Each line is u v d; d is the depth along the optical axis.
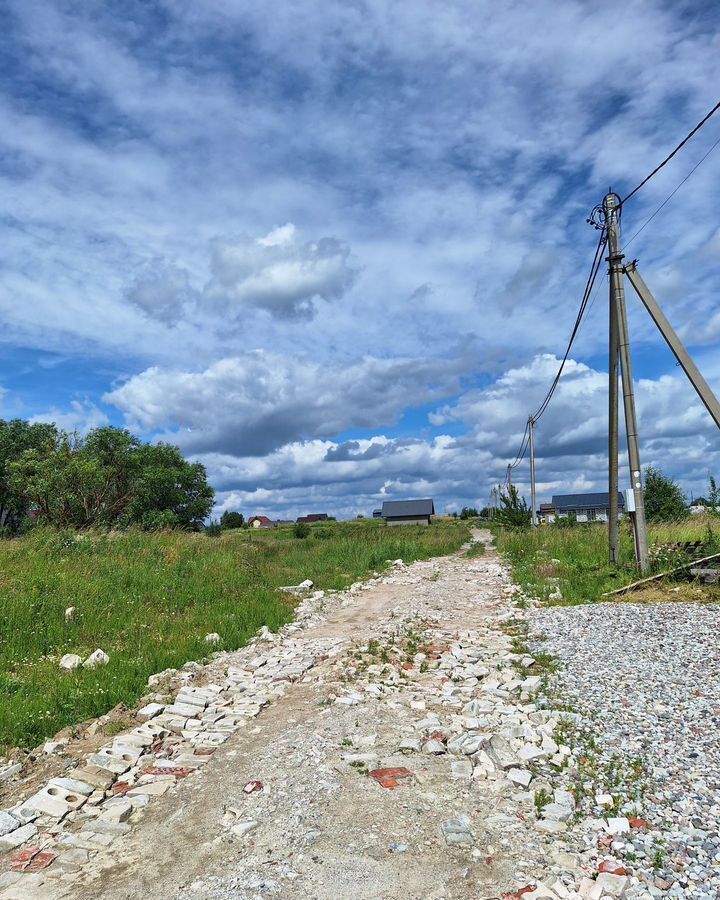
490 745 5.76
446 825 4.48
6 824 4.81
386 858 4.16
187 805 5.09
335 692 7.84
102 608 11.91
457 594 15.06
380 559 22.73
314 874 4.02
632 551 16.58
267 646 10.74
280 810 4.85
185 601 13.23
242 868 4.13
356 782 5.24
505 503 35.06
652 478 28.48
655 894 3.67
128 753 6.14
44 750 6.38
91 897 3.93
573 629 10.02
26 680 8.51
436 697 7.42
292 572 19.23
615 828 4.35
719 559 13.12
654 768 5.16
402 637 10.66
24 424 42.75
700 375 13.29
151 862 4.30
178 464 38.72
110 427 33.25
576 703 6.73
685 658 7.93
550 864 4.04
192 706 7.62
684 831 4.26
